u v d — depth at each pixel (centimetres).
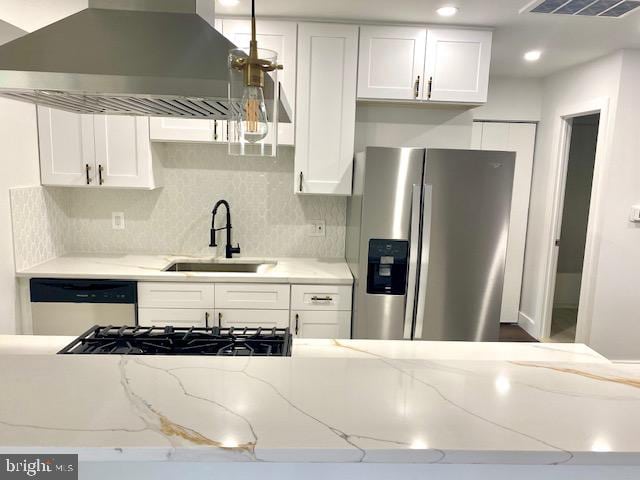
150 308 266
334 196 322
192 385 96
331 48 268
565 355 147
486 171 250
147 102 133
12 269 255
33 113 271
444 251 255
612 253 323
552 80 391
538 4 225
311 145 279
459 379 104
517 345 156
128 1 123
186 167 315
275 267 295
